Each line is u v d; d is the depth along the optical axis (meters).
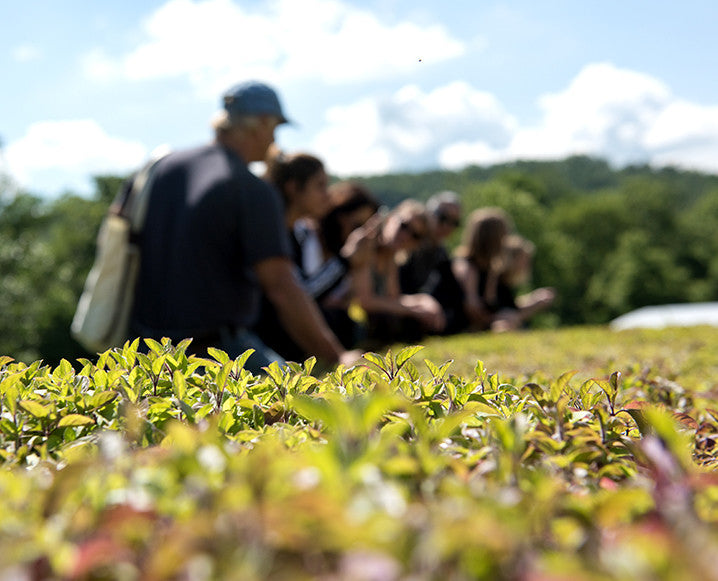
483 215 7.27
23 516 0.70
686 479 0.82
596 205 60.34
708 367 3.56
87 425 1.25
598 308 53.28
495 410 1.24
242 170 3.49
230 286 3.44
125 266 3.64
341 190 4.75
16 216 35.53
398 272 6.95
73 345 35.84
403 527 0.58
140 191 3.62
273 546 0.58
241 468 0.75
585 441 1.15
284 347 4.14
